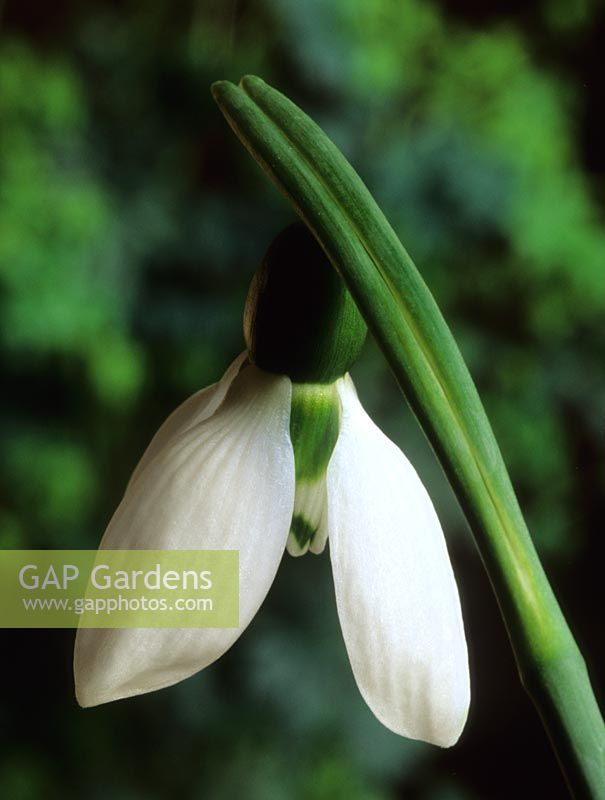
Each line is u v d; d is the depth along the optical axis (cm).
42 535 57
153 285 60
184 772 55
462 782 66
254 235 60
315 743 56
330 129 62
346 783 55
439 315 12
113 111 62
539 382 64
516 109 65
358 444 14
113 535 13
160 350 59
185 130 62
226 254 60
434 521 14
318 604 56
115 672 13
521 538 12
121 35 63
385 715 13
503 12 70
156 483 14
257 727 55
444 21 70
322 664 55
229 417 14
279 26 62
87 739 56
